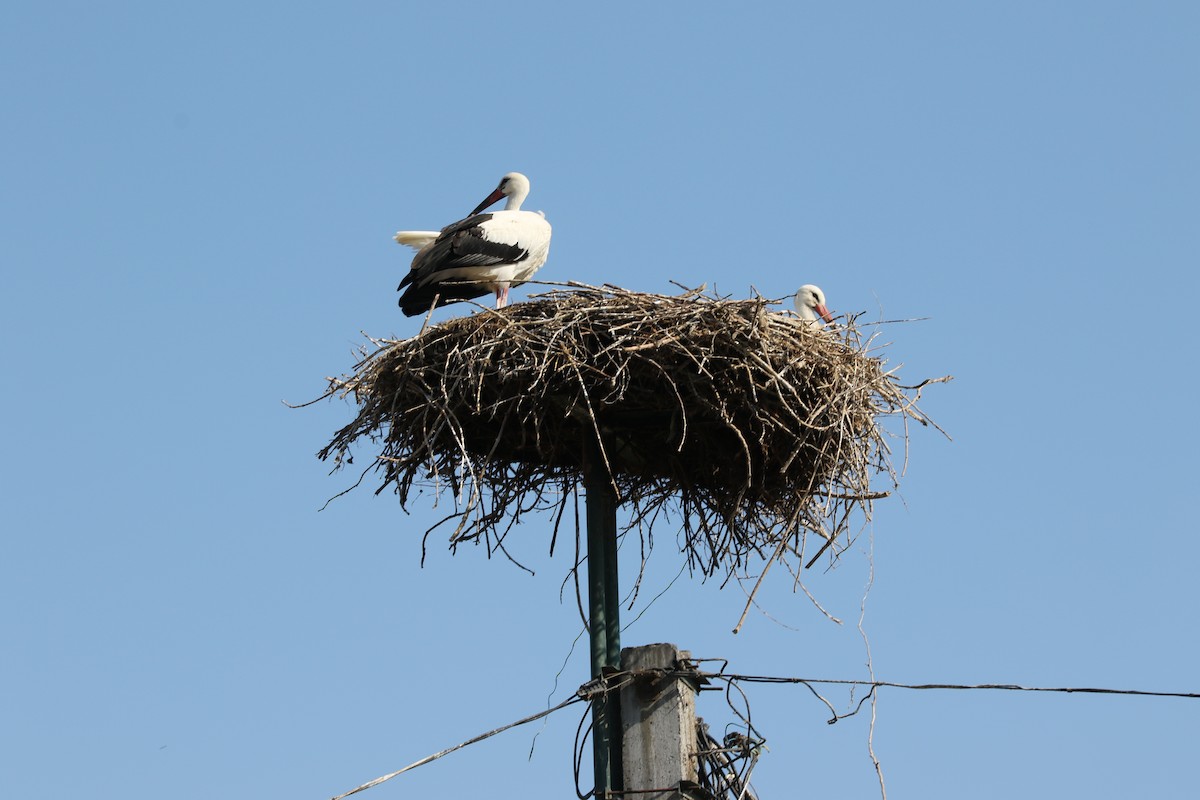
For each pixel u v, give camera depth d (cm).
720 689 1227
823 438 1415
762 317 1383
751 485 1471
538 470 1507
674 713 1163
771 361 1384
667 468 1515
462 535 1444
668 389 1389
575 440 1477
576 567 1373
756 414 1378
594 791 1173
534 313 1420
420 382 1422
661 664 1184
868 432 1457
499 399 1402
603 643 1300
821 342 1431
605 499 1367
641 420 1455
